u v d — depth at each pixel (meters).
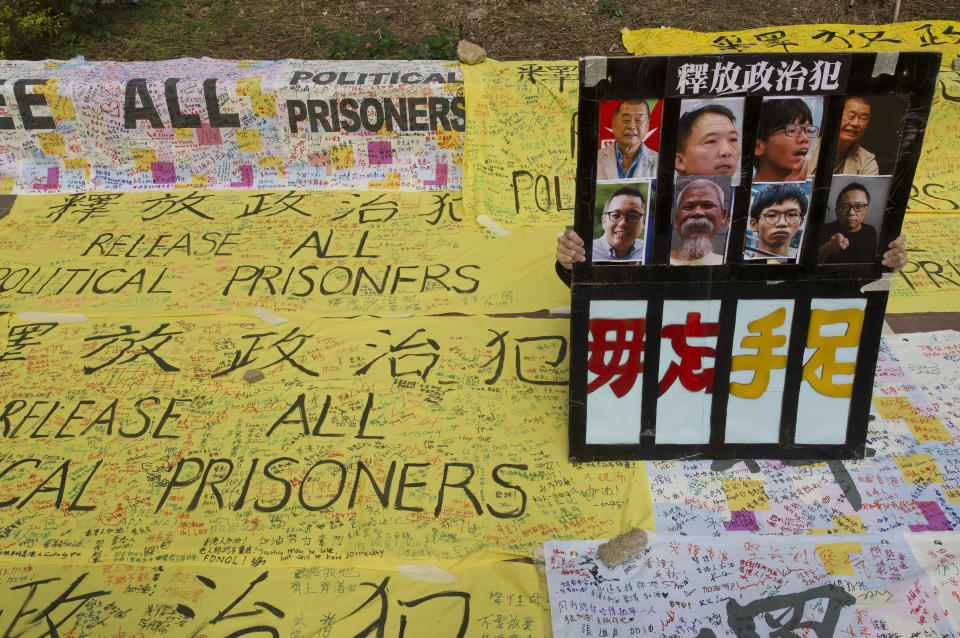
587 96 2.31
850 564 2.52
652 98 2.32
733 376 2.77
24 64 5.30
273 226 4.62
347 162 5.03
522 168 4.80
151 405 3.33
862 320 2.66
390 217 4.68
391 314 3.86
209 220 4.71
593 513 2.76
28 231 4.68
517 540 2.67
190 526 2.77
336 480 2.94
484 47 5.78
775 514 2.71
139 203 4.92
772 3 6.12
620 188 2.46
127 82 4.87
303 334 3.74
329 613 2.45
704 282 2.61
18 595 2.53
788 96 2.30
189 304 3.99
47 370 3.56
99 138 5.03
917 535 2.60
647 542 2.63
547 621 2.41
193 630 2.40
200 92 4.84
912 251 4.20
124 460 3.06
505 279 4.11
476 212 4.62
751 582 2.48
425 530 2.72
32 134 5.04
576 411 2.84
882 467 2.88
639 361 2.75
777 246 2.54
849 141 2.37
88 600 2.50
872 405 3.15
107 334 3.79
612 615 2.40
